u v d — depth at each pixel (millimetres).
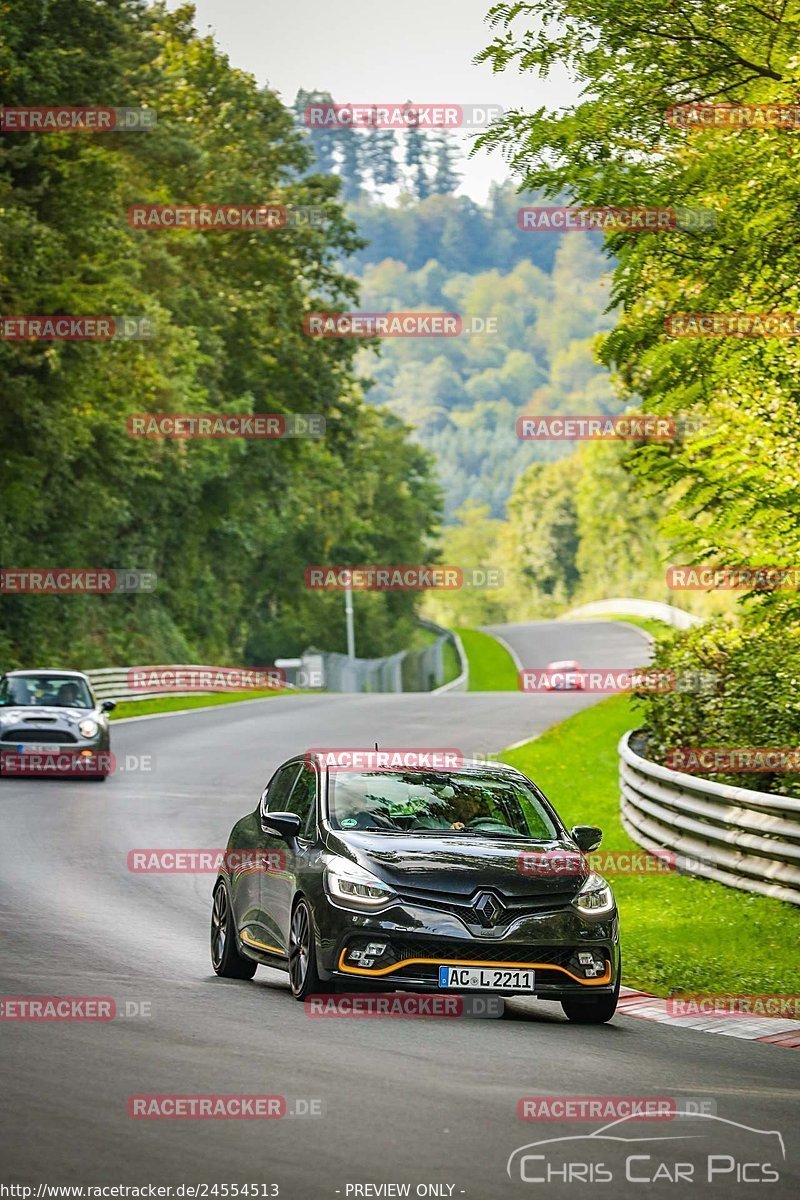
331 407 129125
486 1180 11641
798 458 33969
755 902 30891
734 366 29344
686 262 28703
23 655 105625
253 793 50594
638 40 28906
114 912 28406
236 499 140750
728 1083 16062
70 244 76125
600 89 29109
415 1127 13078
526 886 19609
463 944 19156
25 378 75938
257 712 91188
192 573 146625
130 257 92438
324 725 80438
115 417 94875
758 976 23719
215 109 120438
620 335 29484
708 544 34938
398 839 20297
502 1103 14156
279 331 122812
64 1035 16891
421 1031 18156
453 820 21297
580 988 19594
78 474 105375
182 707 96000
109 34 76125
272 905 21219
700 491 34406
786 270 28281
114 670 96312
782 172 27141
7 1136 12273
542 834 21469
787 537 33375
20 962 22453
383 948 19156
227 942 22656
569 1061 16734
